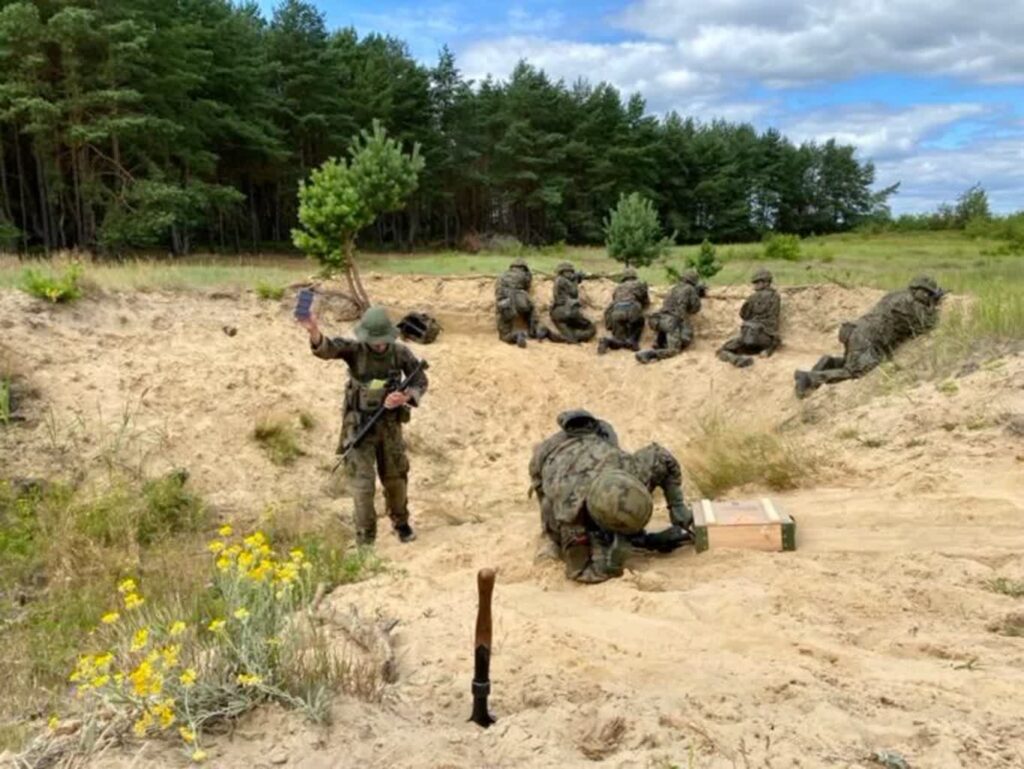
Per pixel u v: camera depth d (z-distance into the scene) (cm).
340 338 748
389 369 761
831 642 432
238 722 343
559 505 577
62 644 542
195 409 1055
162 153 3178
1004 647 417
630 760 308
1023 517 605
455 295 1625
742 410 1238
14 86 2680
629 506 543
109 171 3116
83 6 2836
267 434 1044
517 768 310
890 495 685
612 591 532
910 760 304
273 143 3744
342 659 409
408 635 478
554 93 5553
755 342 1361
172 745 330
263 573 405
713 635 452
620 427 1262
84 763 316
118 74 2858
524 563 618
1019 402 816
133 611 531
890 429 861
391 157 1470
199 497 891
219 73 3594
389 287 1627
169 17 3288
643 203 2067
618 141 5738
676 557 602
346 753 321
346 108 4422
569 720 348
